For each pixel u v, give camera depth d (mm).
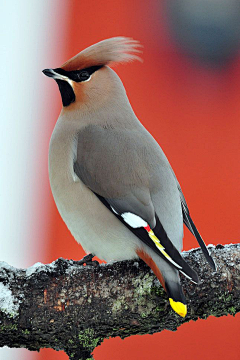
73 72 7719
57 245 14859
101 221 6965
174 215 6941
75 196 7121
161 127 17625
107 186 6941
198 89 17969
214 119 17656
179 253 6375
